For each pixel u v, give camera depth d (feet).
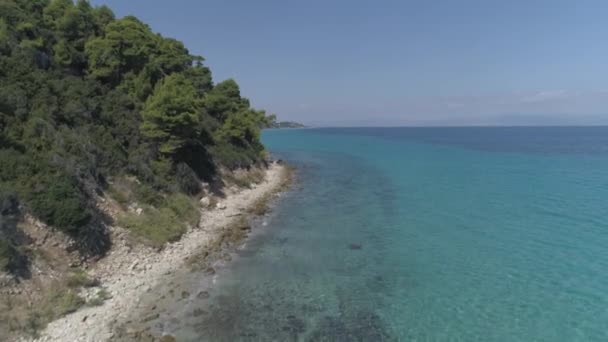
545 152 294.25
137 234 76.43
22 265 53.36
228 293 61.87
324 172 202.59
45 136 73.67
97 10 145.59
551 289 63.21
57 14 125.59
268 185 155.53
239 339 49.19
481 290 63.31
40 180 64.08
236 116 170.71
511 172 186.39
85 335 47.78
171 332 50.21
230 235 89.40
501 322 53.67
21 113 74.54
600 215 104.99
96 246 66.59
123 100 108.47
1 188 57.82
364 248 83.46
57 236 60.59
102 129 92.89
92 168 78.54
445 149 338.54
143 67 125.49
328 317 55.11
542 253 78.89
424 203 124.06
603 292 61.77
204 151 131.34
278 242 87.25
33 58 95.61
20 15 107.96
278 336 50.06
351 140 534.37
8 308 47.85
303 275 69.36
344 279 67.82
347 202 127.95
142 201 86.58
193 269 70.13
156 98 103.76
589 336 50.08
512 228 95.86
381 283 66.23
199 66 211.00
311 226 99.91
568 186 146.82
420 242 86.99
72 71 110.73
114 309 54.60
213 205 110.22
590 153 281.95
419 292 62.90
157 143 105.19
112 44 117.70
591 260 74.59
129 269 66.59
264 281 66.64
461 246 84.02
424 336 50.49
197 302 58.59
